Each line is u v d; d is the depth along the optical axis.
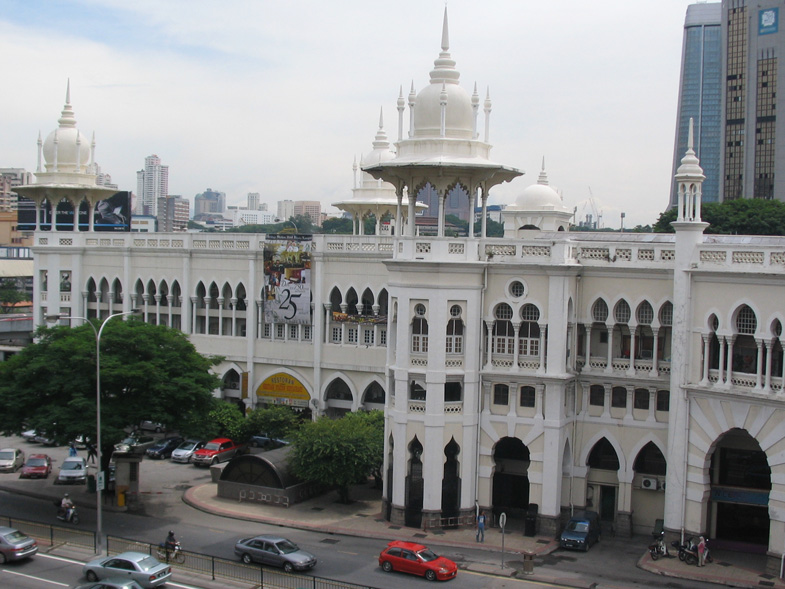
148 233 73.50
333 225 178.75
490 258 47.81
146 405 49.12
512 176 50.56
